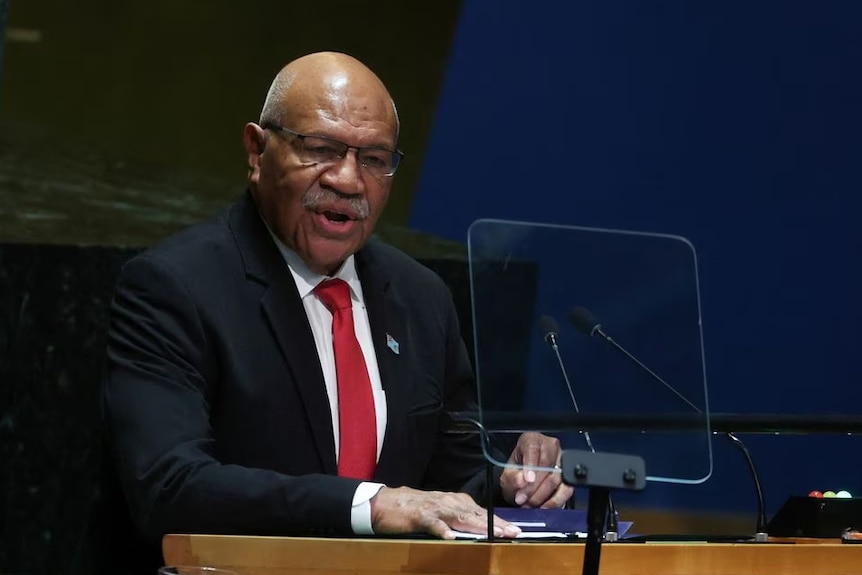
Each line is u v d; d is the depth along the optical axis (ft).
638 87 54.80
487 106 56.03
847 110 53.42
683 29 54.39
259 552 20.81
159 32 57.06
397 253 31.94
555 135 55.42
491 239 22.12
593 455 17.85
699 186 54.29
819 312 53.57
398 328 30.42
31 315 42.14
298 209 28.60
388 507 23.44
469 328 45.65
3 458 41.88
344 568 20.39
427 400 30.22
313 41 57.93
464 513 23.18
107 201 49.24
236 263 28.58
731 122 54.13
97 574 28.07
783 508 26.18
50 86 55.77
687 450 22.45
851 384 53.31
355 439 28.63
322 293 29.50
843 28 53.36
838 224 53.47
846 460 51.57
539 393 21.74
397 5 57.21
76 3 56.29
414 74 56.85
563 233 22.39
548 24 55.52
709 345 53.78
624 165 54.80
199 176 55.26
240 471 24.73
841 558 21.33
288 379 28.12
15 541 41.78
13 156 51.37
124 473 25.91
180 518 24.62
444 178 56.18
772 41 53.88
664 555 20.34
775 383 53.62
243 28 57.72
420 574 19.90
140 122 56.59
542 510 24.27
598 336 22.35
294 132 28.58
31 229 44.62
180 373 26.96
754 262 53.88
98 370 42.39
